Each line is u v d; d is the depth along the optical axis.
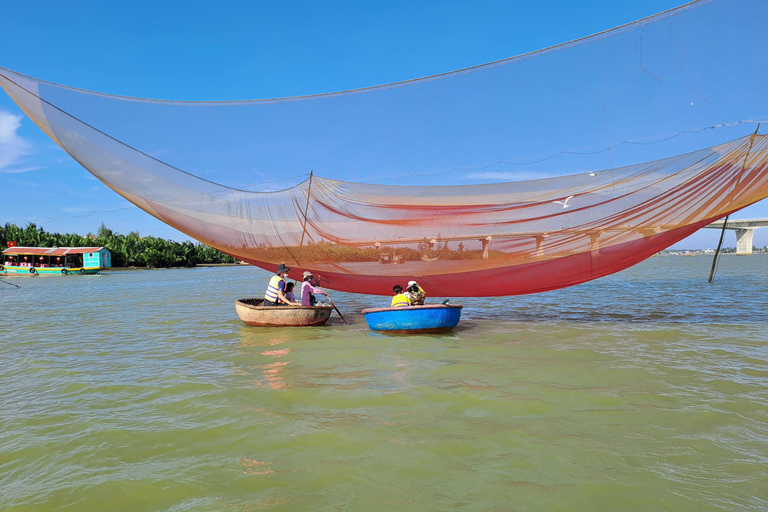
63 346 8.33
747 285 19.38
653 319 10.52
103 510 3.01
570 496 3.08
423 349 7.46
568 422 4.30
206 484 3.31
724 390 5.21
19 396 5.38
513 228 7.48
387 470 3.46
